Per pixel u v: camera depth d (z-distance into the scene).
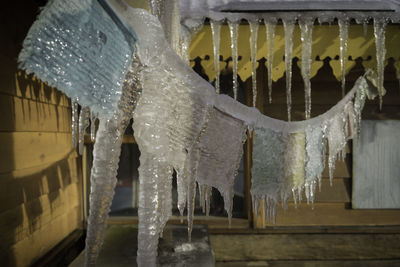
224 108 1.61
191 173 1.48
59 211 2.46
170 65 1.25
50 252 2.25
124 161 3.63
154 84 1.20
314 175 2.26
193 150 1.47
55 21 0.66
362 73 2.98
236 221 3.00
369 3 2.21
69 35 0.71
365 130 3.00
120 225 2.79
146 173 1.18
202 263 1.83
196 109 1.45
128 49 1.00
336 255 2.99
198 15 2.12
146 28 1.12
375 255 2.99
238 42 2.27
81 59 0.76
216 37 2.15
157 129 1.21
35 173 2.04
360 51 2.26
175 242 2.25
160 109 1.22
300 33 2.24
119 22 0.94
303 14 2.11
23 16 1.85
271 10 2.13
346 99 2.54
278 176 2.02
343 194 3.04
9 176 1.70
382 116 2.99
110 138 1.07
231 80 3.20
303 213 3.02
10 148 1.70
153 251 1.17
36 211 2.04
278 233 2.99
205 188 1.81
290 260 2.97
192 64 2.30
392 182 3.01
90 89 0.81
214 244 2.98
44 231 2.17
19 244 1.80
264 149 1.94
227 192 1.72
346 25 2.10
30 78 1.94
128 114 1.13
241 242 2.98
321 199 3.03
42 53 0.63
